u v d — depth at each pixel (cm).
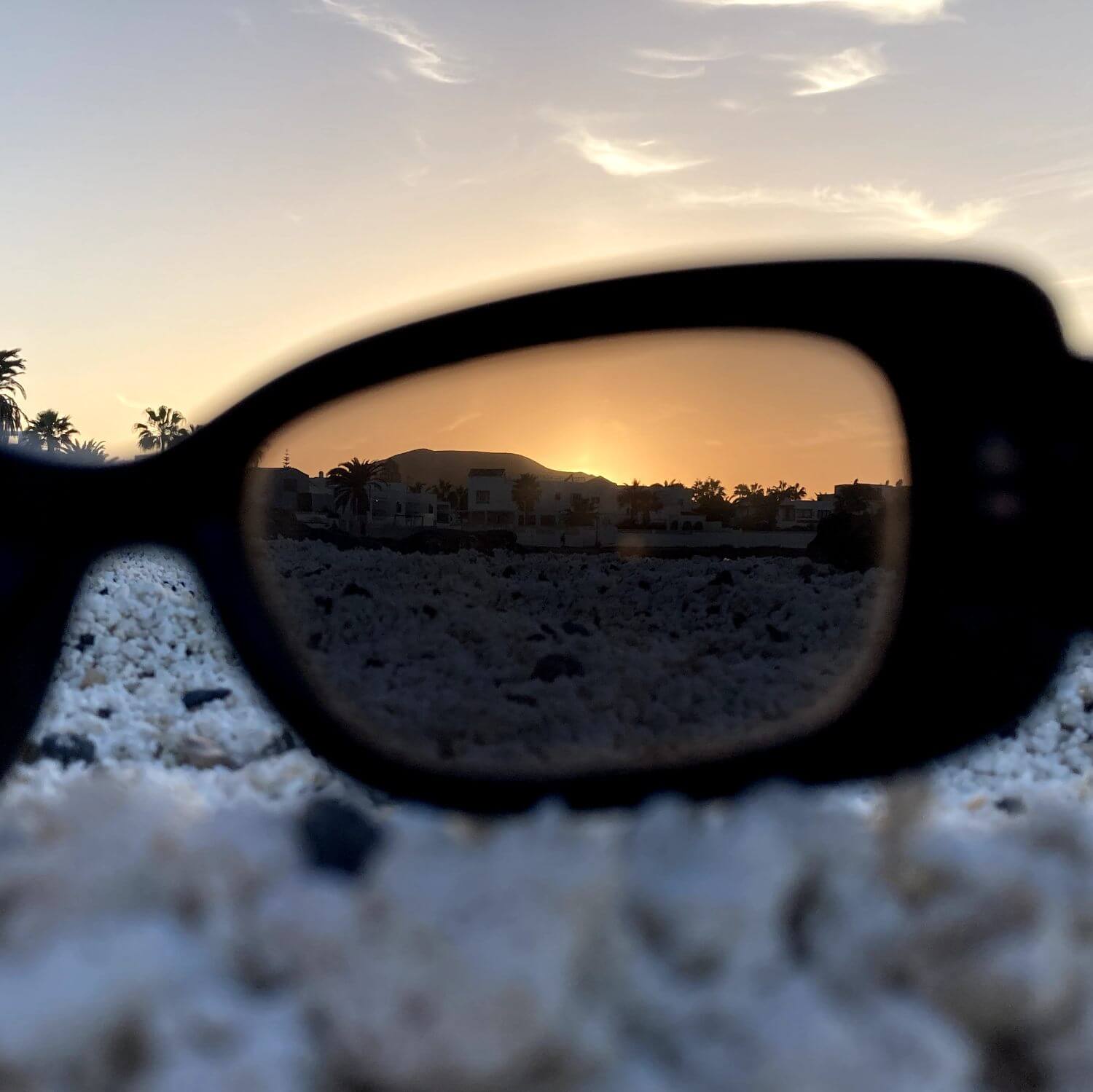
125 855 6
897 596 8
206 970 5
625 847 6
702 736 9
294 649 10
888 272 8
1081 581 8
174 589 19
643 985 5
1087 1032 5
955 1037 5
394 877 5
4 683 11
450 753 9
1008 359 8
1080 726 13
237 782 10
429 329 9
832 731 8
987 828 8
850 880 6
